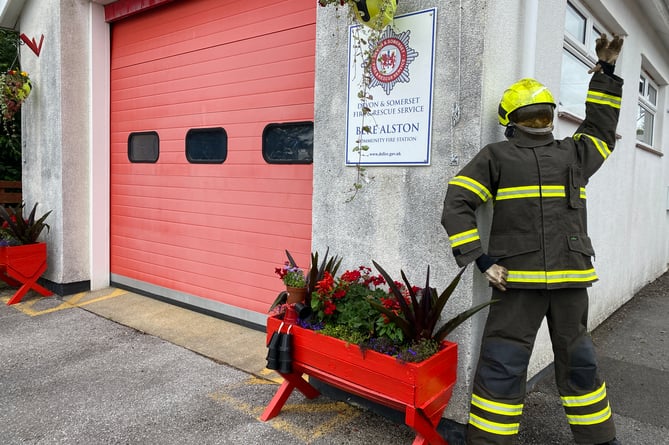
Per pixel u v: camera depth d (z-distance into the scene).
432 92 2.85
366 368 2.56
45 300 5.75
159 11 5.46
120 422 3.01
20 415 3.10
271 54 4.48
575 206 2.48
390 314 2.50
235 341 4.43
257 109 4.61
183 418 3.06
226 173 4.91
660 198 7.53
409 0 2.93
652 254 7.30
